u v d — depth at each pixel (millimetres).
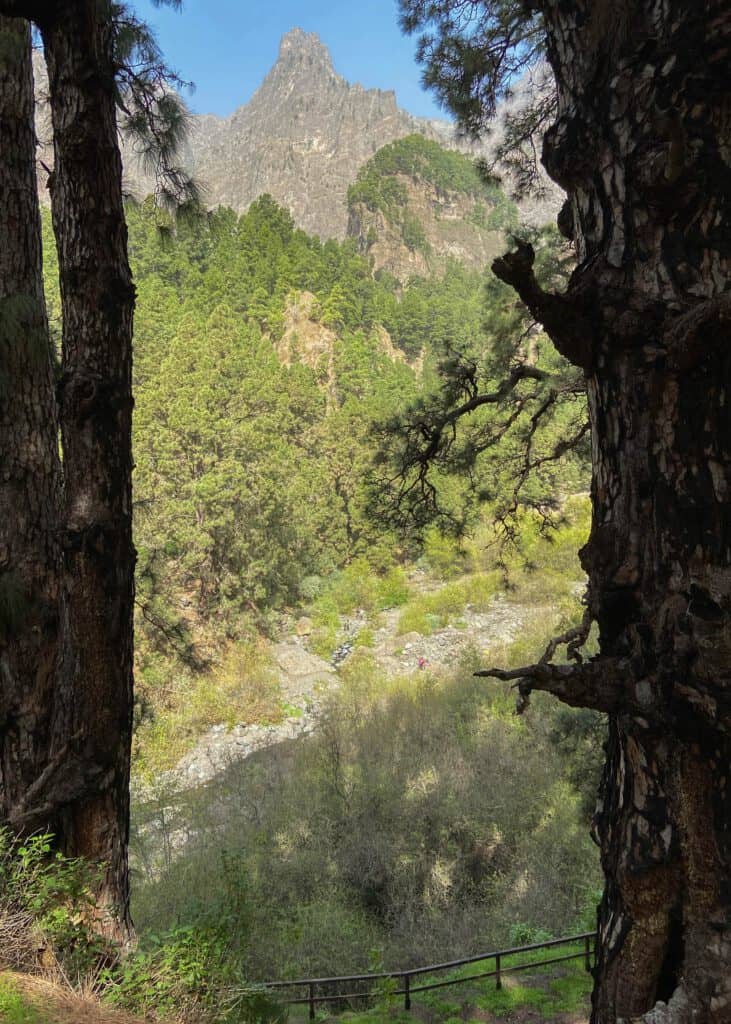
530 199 7762
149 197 6922
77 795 4262
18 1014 3127
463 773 15039
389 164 176875
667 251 2248
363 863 12664
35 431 4668
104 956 3959
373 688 24391
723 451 2174
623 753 2416
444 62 6809
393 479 8281
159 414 28094
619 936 2385
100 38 4375
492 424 8227
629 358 2334
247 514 28391
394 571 35406
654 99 2221
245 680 25891
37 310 4418
